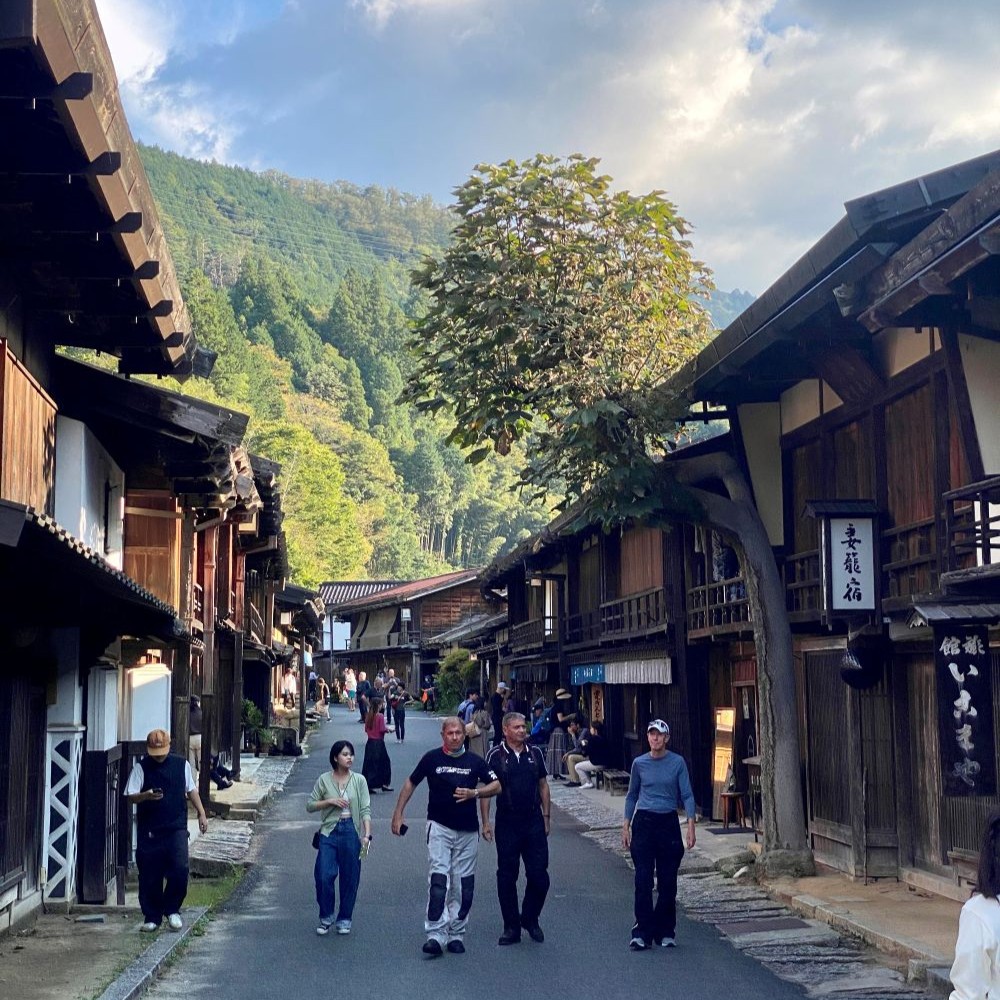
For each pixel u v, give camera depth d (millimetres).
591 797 24500
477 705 33344
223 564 22625
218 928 11672
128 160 8773
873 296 10406
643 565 24297
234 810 20531
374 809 22938
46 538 7781
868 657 13367
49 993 8633
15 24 6434
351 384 126500
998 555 10797
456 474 131250
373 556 107188
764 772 14555
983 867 4648
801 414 15680
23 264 10578
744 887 13922
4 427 10148
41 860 11648
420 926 11812
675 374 15188
